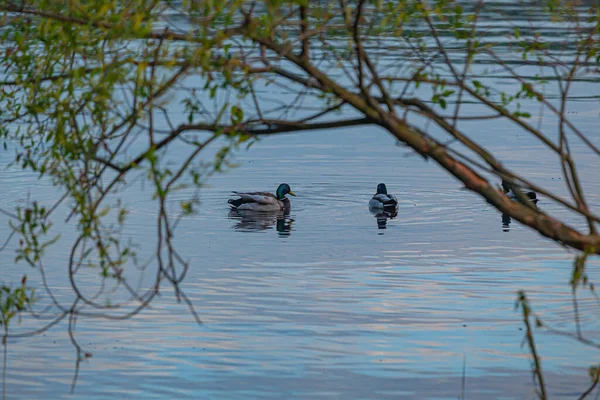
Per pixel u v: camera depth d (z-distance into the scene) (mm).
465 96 39125
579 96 40125
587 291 18328
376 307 17469
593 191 26969
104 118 8570
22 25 9414
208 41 7738
